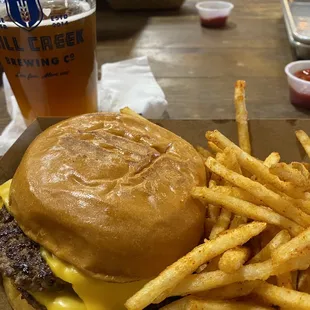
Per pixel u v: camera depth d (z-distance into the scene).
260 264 0.16
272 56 0.39
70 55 0.25
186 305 0.16
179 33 0.44
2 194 0.20
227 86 0.34
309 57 0.37
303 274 0.18
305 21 0.40
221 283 0.16
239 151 0.20
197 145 0.25
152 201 0.17
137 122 0.20
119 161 0.18
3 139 0.27
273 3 0.53
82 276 0.17
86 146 0.18
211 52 0.39
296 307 0.16
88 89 0.27
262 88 0.33
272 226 0.19
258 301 0.17
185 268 0.16
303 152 0.25
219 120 0.25
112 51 0.40
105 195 0.17
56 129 0.19
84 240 0.16
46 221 0.16
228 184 0.20
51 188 0.17
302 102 0.31
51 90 0.26
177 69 0.36
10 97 0.31
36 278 0.17
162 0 0.48
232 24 0.46
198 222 0.18
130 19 0.47
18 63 0.25
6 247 0.17
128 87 0.30
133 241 0.16
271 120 0.25
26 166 0.18
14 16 0.23
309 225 0.17
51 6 0.24
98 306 0.17
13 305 0.19
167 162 0.19
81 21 0.24
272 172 0.17
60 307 0.17
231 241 0.16
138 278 0.17
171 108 0.31
